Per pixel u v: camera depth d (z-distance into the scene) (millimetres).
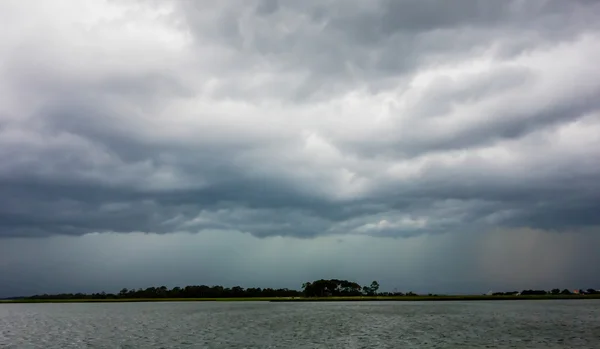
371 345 62594
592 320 104062
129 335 78688
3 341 72500
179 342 67438
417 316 122812
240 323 102188
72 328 96250
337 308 180375
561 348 58844
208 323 103562
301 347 60938
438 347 60281
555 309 157875
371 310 160625
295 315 131500
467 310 155000
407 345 62312
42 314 169625
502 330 81375
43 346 65625
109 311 186000
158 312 164750
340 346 61812
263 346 62219
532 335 72938
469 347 60062
